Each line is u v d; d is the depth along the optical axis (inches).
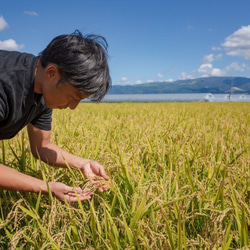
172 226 34.9
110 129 83.4
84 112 192.5
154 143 64.9
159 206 31.9
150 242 31.1
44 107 38.8
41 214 37.4
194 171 49.6
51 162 42.2
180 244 27.5
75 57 27.7
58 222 34.8
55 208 32.1
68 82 28.6
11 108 30.5
